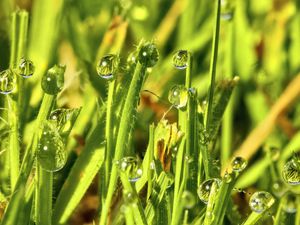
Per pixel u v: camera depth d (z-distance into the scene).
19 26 0.13
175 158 0.11
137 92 0.11
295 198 0.11
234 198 0.13
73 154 0.13
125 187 0.10
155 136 0.11
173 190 0.11
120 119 0.11
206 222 0.11
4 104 0.13
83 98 0.15
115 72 0.11
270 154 0.13
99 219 0.12
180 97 0.11
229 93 0.13
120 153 0.11
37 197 0.11
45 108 0.11
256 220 0.11
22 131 0.13
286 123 0.15
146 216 0.11
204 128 0.11
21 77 0.12
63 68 0.11
